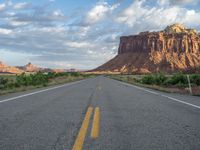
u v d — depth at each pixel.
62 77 74.06
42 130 7.57
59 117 9.74
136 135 7.00
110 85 37.16
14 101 15.32
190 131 7.48
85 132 7.30
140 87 31.53
